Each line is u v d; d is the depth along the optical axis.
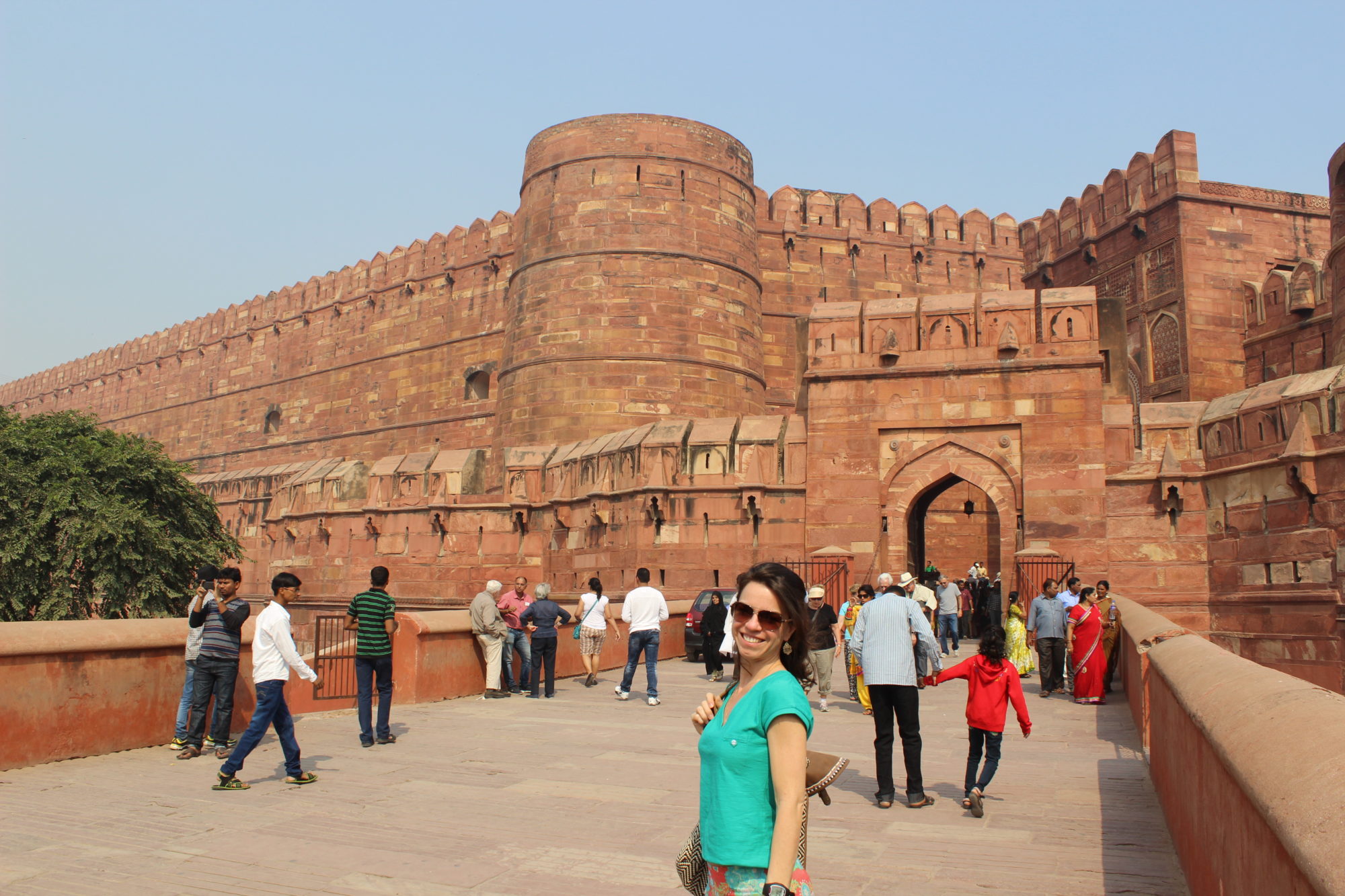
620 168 33.44
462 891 5.42
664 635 20.34
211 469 55.47
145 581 22.06
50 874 5.72
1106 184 37.50
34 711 8.79
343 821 6.95
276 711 8.13
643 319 32.50
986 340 22.69
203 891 5.43
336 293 50.00
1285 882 2.77
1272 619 19.27
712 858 3.09
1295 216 34.66
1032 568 20.84
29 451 22.47
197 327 59.16
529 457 29.31
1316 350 30.31
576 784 8.16
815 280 39.97
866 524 22.69
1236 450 20.45
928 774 8.75
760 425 24.77
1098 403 21.78
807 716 3.08
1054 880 5.61
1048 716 12.06
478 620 14.00
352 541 31.17
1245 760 3.33
